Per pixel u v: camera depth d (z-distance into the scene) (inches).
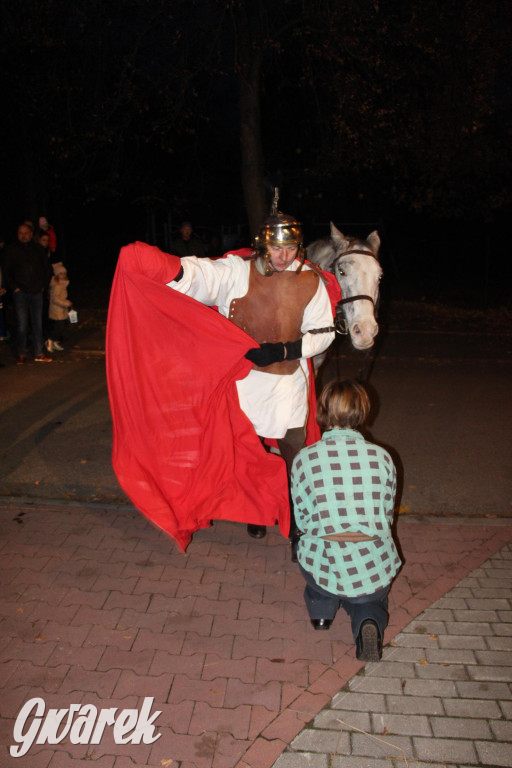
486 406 265.1
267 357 134.3
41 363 332.5
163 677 110.8
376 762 94.6
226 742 98.1
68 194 696.4
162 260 125.6
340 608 131.8
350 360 346.3
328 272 155.5
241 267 134.3
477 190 513.7
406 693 107.4
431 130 433.4
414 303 534.6
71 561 145.1
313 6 391.5
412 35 409.1
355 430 116.7
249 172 433.1
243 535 158.1
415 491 184.1
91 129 434.3
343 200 699.4
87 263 796.6
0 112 468.4
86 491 183.0
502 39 431.2
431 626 124.0
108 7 403.5
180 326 135.2
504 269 734.5
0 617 125.4
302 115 619.5
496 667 113.1
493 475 195.3
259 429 143.9
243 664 114.2
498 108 469.1
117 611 127.9
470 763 94.3
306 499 112.7
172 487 146.8
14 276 322.3
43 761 95.0
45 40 405.4
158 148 667.4
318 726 101.0
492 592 134.2
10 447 215.8
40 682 109.3
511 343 393.1
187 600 131.8
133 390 140.7
